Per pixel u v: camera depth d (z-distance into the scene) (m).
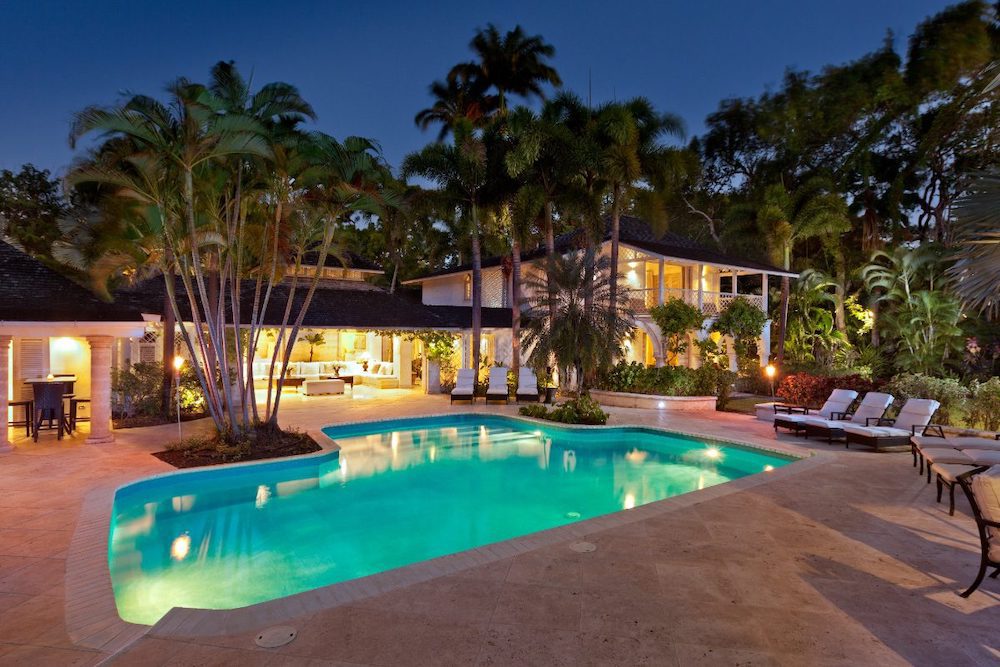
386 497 10.14
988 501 4.81
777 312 31.53
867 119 36.19
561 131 21.78
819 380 18.11
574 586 5.10
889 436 11.68
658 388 20.55
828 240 31.69
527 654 3.95
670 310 22.44
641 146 22.97
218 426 12.12
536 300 19.45
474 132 24.06
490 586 5.09
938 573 5.48
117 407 15.77
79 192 13.18
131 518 8.76
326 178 11.73
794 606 4.74
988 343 22.28
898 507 7.77
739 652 4.00
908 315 23.27
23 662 4.04
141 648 4.00
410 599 4.81
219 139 10.23
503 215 24.02
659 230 23.34
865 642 4.16
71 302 12.27
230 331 18.78
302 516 9.02
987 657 3.96
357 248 41.69
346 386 26.28
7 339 11.34
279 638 4.14
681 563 5.68
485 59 36.28
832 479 9.45
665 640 4.16
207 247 12.64
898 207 34.69
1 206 24.25
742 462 13.06
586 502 9.98
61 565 5.84
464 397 19.88
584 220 22.56
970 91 29.34
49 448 11.83
